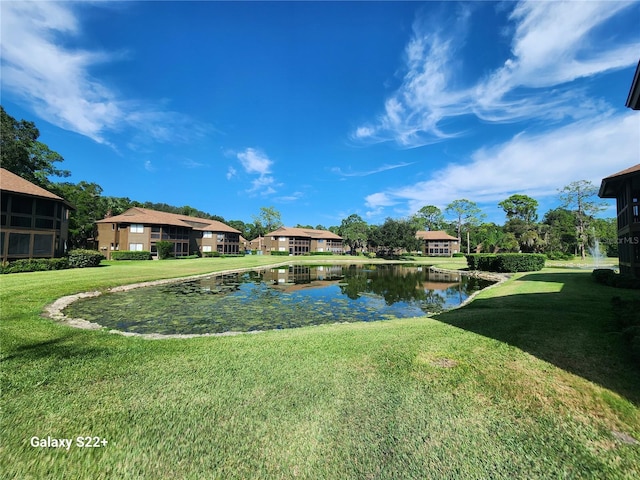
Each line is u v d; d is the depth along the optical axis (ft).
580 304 27.04
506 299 31.94
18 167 96.84
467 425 8.86
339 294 46.37
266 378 12.19
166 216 141.59
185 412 9.57
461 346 15.93
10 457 7.52
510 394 10.66
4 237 62.03
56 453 7.66
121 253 103.35
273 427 8.80
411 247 144.25
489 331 18.63
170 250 127.44
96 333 19.54
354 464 7.30
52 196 70.95
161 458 7.52
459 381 11.76
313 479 6.85
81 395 10.65
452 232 234.17
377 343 16.94
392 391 11.01
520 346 15.53
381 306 37.01
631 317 19.12
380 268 102.37
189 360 14.33
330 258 163.53
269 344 17.03
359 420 9.16
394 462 7.38
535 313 23.41
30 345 16.60
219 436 8.38
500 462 7.34
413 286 56.29
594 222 142.51
